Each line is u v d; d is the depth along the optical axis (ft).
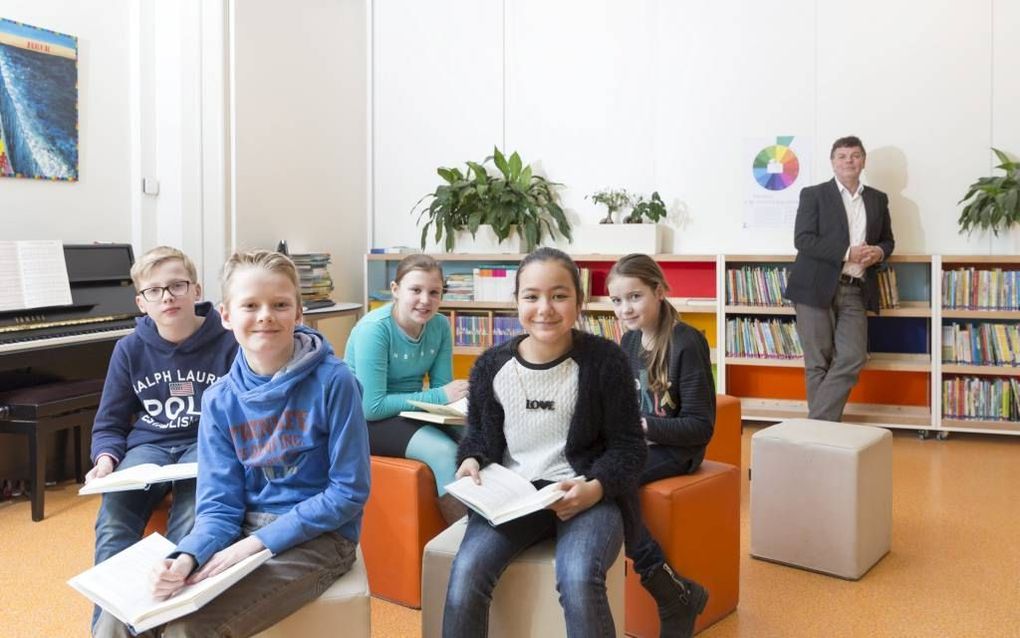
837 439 9.32
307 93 18.42
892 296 15.94
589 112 18.70
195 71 15.71
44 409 11.13
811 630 7.79
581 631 5.39
